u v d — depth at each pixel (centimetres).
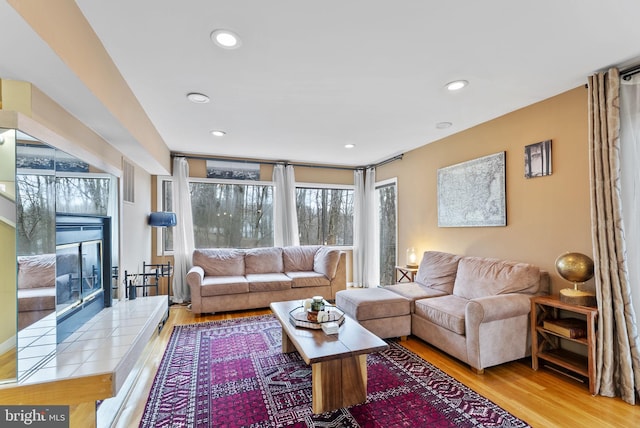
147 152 317
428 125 347
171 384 224
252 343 301
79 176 224
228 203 513
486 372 245
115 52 196
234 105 285
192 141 413
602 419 183
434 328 284
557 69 220
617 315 207
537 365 248
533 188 286
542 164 276
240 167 513
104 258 276
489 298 248
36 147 169
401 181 488
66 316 210
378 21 167
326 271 451
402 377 236
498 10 158
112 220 285
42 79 159
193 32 175
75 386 161
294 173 545
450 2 152
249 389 218
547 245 273
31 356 164
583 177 246
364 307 299
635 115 209
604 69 220
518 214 300
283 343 277
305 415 189
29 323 163
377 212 573
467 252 362
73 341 204
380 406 198
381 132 374
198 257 445
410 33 178
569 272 225
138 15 160
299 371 244
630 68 210
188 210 470
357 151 474
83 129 230
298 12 159
